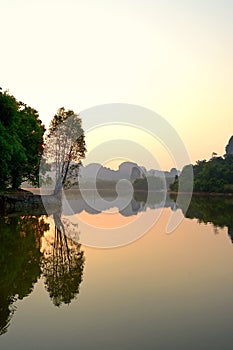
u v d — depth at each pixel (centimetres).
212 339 586
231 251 1258
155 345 567
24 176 3416
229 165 8112
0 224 1886
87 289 839
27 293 814
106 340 585
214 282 887
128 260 1118
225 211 2920
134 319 661
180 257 1166
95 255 1195
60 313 693
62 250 1261
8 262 1090
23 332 614
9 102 2534
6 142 2342
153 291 821
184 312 699
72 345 567
